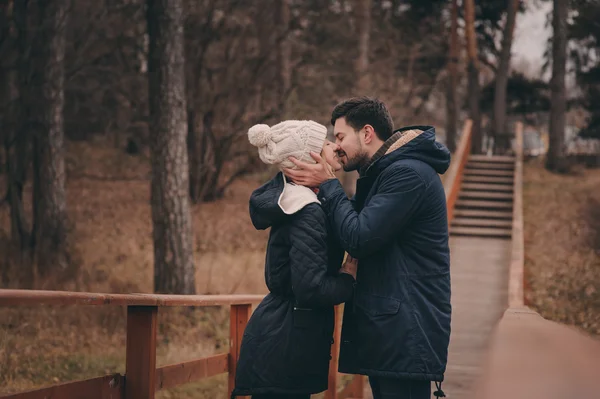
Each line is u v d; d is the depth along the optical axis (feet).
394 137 9.98
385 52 80.84
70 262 46.34
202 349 32.37
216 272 46.68
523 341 3.27
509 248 50.83
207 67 70.64
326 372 9.97
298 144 9.82
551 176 89.51
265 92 73.82
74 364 26.91
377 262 9.61
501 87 99.55
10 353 26.96
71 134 71.26
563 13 93.76
